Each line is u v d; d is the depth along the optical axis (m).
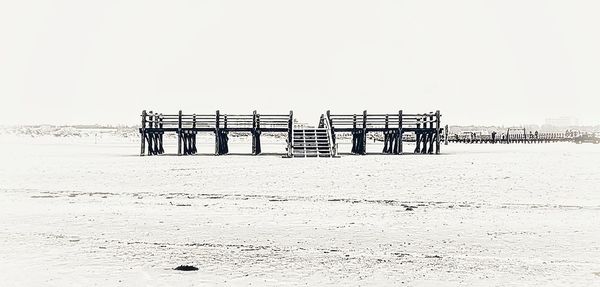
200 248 10.67
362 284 8.38
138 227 12.64
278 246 10.88
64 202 16.30
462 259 9.92
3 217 13.80
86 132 100.94
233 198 17.22
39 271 8.94
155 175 23.55
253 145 37.78
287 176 23.12
